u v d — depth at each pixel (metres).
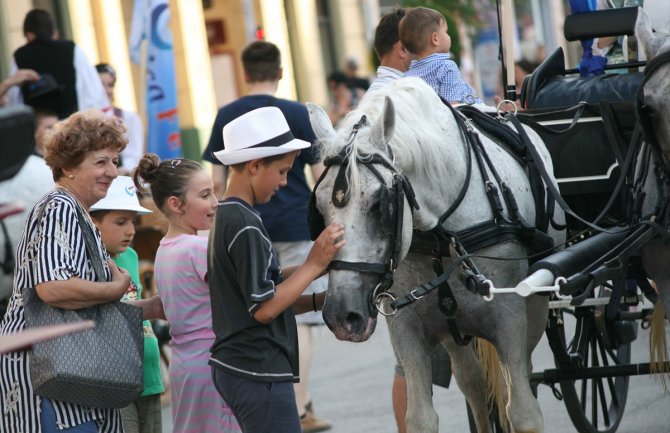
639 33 8.28
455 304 7.94
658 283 8.79
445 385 10.38
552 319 9.40
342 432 12.03
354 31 33.41
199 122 26.44
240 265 7.13
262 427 7.23
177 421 8.12
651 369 9.44
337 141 7.38
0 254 8.93
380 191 7.18
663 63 7.96
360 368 15.40
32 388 7.36
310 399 12.52
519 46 37.31
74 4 22.41
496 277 8.13
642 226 8.31
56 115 13.07
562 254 7.70
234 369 7.24
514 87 10.11
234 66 28.41
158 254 8.24
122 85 23.44
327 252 7.09
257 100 12.40
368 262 7.16
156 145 16.59
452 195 7.98
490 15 32.09
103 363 7.32
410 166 7.59
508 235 8.09
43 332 5.37
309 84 31.12
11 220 8.95
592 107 9.06
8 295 9.07
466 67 31.36
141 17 16.61
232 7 28.20
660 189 8.37
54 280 7.20
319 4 32.31
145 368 8.80
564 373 9.59
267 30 29.16
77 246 7.33
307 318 12.21
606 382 12.51
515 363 8.12
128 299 8.84
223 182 12.70
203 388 8.01
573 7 10.34
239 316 7.25
